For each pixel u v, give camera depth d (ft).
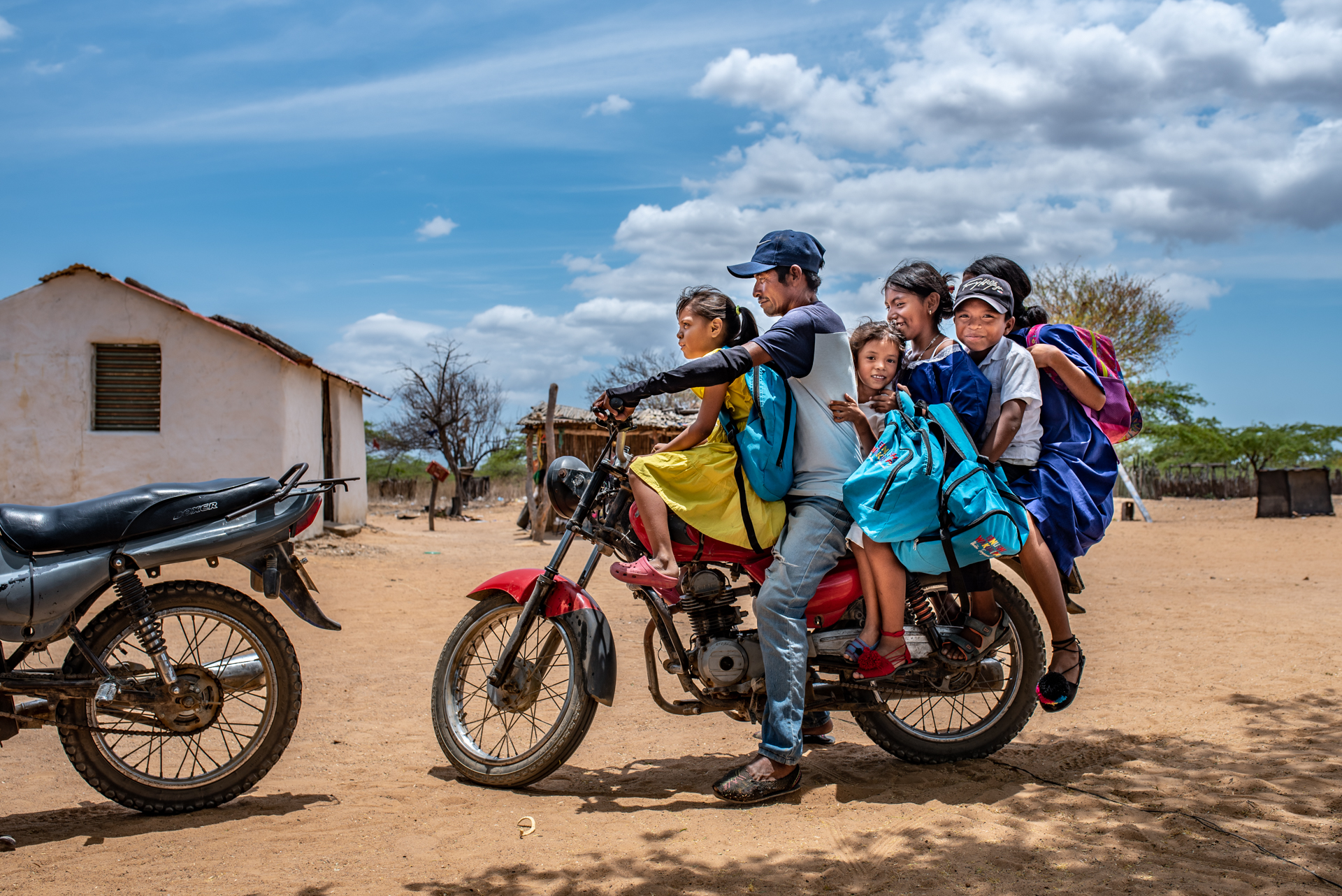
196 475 45.50
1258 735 13.84
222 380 45.78
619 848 9.97
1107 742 13.66
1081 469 12.65
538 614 12.58
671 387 11.02
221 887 9.00
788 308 12.19
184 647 21.70
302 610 11.87
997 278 12.87
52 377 44.86
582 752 14.23
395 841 10.23
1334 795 11.07
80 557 10.80
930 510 11.16
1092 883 8.74
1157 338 93.30
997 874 9.03
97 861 9.68
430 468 68.39
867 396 12.15
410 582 36.94
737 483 11.49
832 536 11.55
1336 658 19.57
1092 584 33.86
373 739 14.93
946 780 12.17
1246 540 51.98
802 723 13.82
